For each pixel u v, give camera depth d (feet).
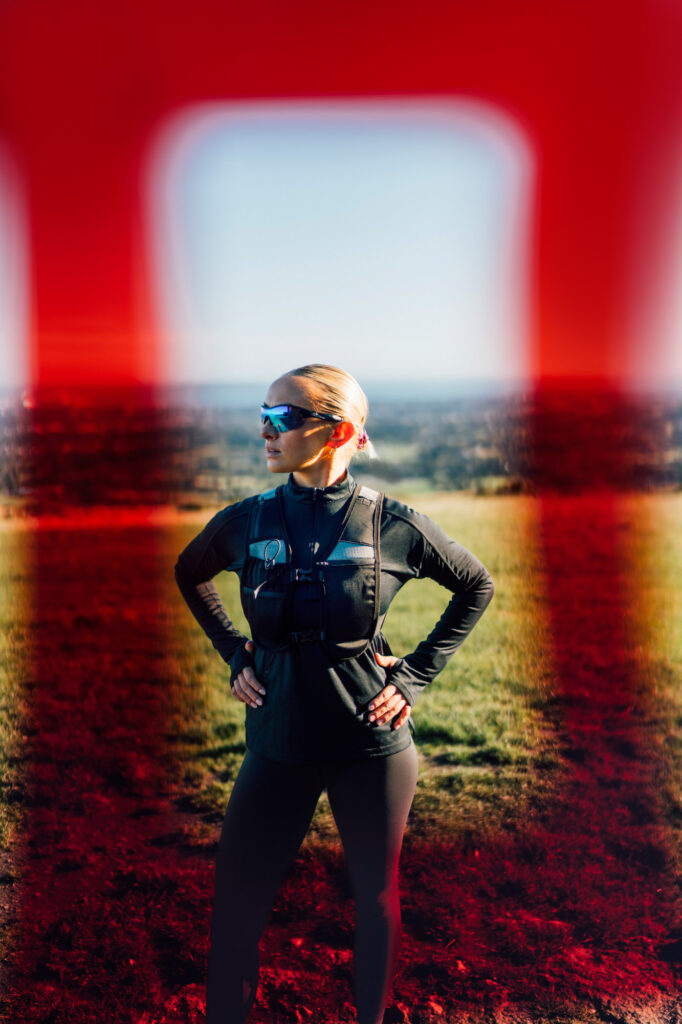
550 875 9.34
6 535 33.35
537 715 14.23
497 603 21.97
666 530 31.81
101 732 13.91
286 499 5.88
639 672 16.37
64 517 37.11
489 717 14.16
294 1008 7.21
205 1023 6.42
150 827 10.71
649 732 13.50
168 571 27.48
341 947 8.14
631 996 7.30
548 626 19.66
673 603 21.66
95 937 8.27
